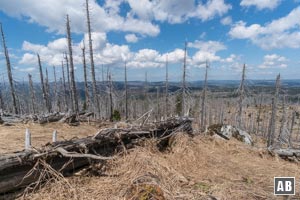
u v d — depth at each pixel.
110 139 5.30
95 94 20.86
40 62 26.84
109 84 27.84
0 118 8.44
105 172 4.63
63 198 3.57
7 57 22.48
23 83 30.44
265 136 40.31
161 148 6.81
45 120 9.15
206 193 4.18
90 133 8.16
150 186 3.59
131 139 6.09
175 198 3.80
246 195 4.32
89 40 19.31
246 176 5.55
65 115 9.91
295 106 49.06
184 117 9.04
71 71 19.33
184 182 4.63
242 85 24.78
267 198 4.29
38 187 3.79
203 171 5.54
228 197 4.14
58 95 35.25
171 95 29.42
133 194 3.52
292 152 7.78
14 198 3.44
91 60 19.77
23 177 3.62
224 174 5.50
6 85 25.42
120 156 5.22
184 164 5.68
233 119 50.91
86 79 20.83
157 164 4.95
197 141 8.27
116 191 3.85
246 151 8.11
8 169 3.43
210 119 49.56
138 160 4.88
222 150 8.00
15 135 6.65
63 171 4.26
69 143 4.36
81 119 10.81
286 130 29.09
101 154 5.05
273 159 7.58
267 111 56.25
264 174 5.86
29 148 3.85
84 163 4.67
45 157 3.84
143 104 39.94
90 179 4.31
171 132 7.52
